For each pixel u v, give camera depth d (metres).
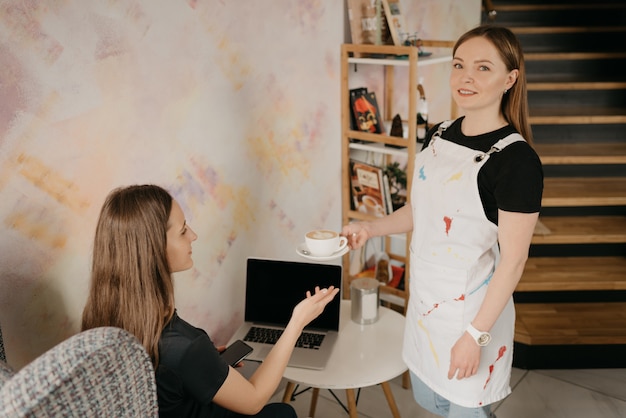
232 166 2.35
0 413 0.92
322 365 2.10
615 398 2.73
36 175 1.69
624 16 4.51
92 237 1.86
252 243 2.54
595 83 4.03
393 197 2.91
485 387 1.93
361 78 2.97
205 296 2.37
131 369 1.05
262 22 2.34
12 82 1.59
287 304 2.30
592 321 3.02
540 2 4.65
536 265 3.33
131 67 1.90
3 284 1.65
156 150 2.04
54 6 1.66
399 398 2.73
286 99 2.54
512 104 1.80
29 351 1.74
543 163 3.63
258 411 1.62
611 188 3.56
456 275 1.86
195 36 2.09
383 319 2.42
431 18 3.35
